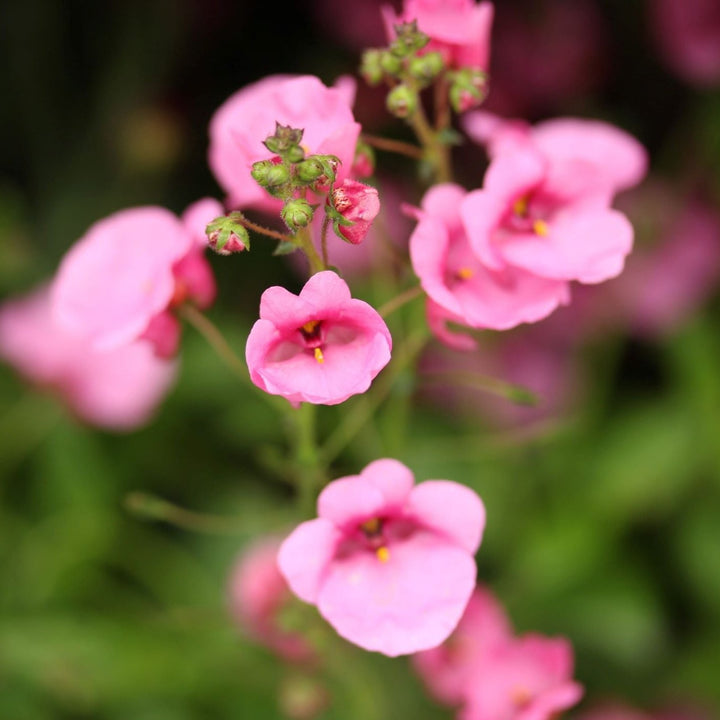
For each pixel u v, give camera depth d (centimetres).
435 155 31
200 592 41
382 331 28
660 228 48
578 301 47
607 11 51
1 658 39
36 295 44
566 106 52
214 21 51
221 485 45
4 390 45
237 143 30
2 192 52
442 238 30
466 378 33
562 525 41
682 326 44
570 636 41
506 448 42
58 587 40
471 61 31
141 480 45
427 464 42
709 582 41
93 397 43
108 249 33
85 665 38
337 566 30
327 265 29
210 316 45
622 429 43
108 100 51
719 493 41
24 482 44
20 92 52
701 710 41
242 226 29
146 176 51
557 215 31
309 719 37
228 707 39
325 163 28
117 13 51
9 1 50
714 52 47
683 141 50
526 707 34
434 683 36
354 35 50
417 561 30
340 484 29
